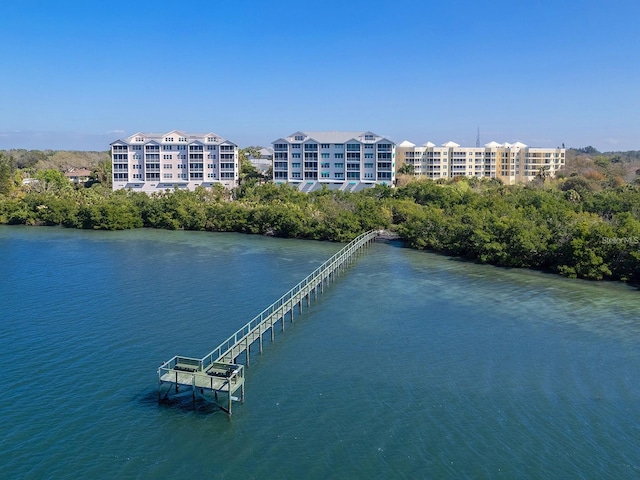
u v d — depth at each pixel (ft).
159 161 588.09
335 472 108.37
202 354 161.68
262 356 163.73
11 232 413.59
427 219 353.51
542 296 231.30
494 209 367.66
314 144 570.87
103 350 164.55
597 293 236.63
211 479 105.70
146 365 154.20
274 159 581.94
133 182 591.37
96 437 118.42
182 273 267.80
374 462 111.65
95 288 235.40
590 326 192.34
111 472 107.04
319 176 573.74
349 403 135.23
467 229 316.40
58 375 147.23
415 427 124.67
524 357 164.35
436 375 151.53
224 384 131.64
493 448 116.88
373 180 563.48
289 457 112.88
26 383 142.31
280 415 129.18
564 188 515.09
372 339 178.40
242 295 226.38
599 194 403.95
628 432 123.34
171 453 113.50
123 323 188.85
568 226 289.94
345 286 246.68
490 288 244.22
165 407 131.34
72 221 440.04
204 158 591.78
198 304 212.64
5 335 175.83
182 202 445.37
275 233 408.05
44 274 262.47
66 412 128.26
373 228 387.55
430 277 265.34
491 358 163.43
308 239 387.34
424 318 200.13
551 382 147.74
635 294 235.40
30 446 114.73
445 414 130.52
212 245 358.43
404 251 336.90
